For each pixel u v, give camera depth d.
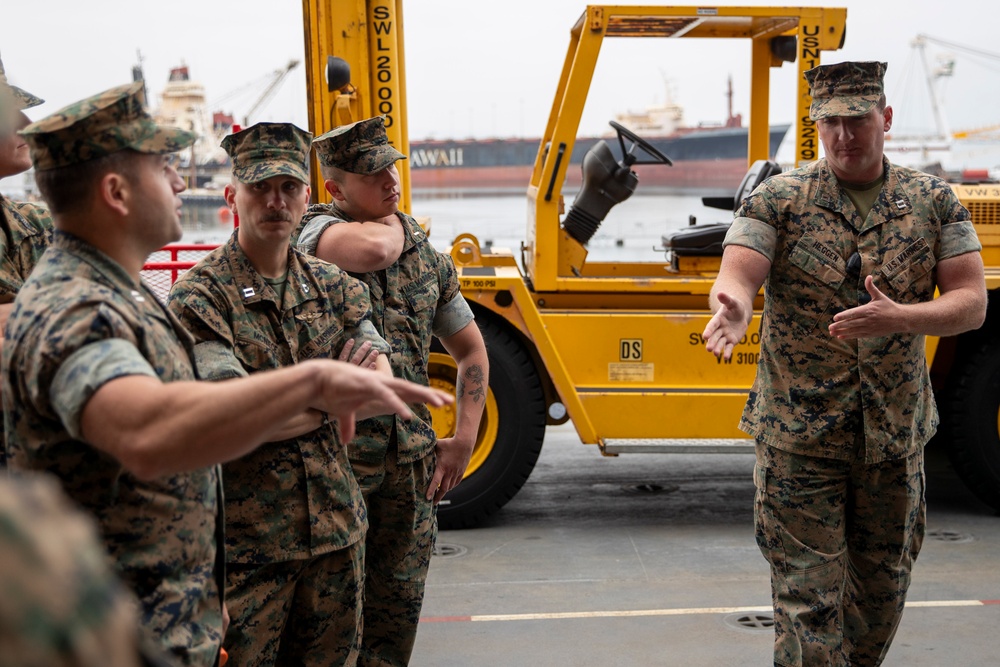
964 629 3.61
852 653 2.76
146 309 1.51
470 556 4.45
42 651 0.51
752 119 5.30
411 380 2.57
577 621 3.71
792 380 2.58
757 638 3.55
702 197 5.35
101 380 1.32
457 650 3.46
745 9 4.66
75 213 1.47
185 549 1.51
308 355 2.14
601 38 4.65
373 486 2.48
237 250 2.12
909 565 2.69
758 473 2.66
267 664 2.07
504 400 4.73
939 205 2.57
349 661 2.21
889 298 2.51
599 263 5.34
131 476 1.45
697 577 4.17
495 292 4.67
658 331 4.81
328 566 2.12
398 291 2.57
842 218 2.56
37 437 1.41
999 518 5.01
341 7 4.68
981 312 2.49
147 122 1.50
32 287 1.44
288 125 2.09
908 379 2.53
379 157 2.53
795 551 2.58
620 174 4.86
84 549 0.54
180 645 1.47
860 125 2.49
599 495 5.45
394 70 4.80
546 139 5.15
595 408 4.79
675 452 4.68
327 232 2.52
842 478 2.56
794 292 2.57
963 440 4.92
